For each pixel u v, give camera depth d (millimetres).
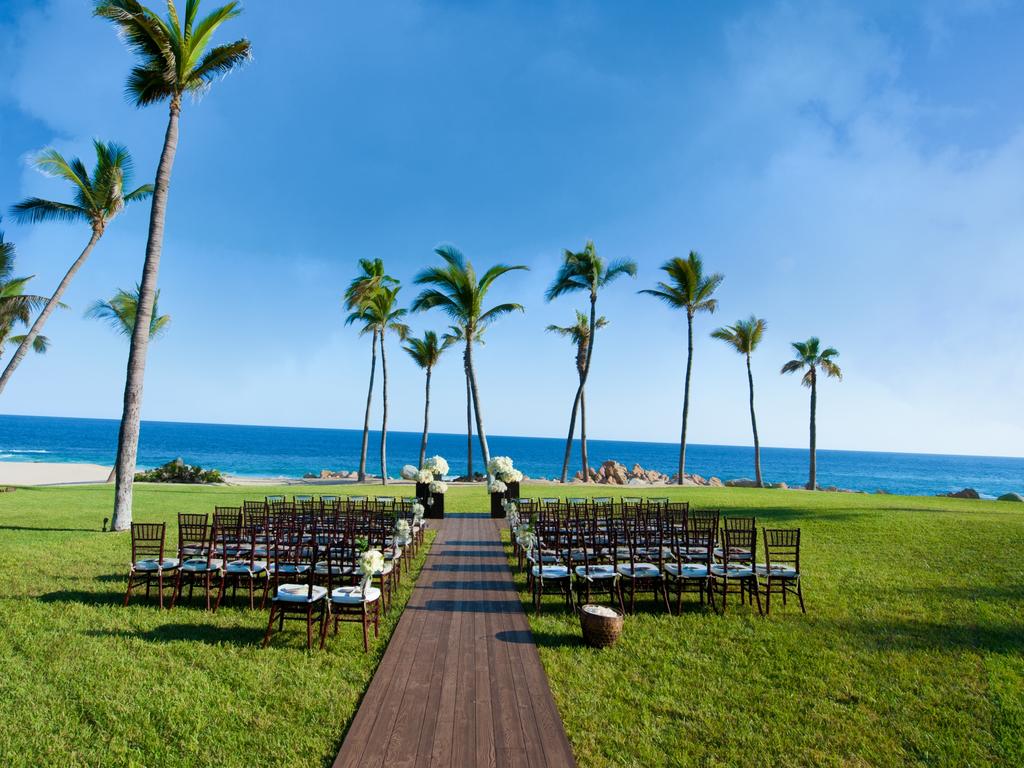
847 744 4523
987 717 4949
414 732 4492
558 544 8938
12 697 5078
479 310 27156
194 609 7805
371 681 5492
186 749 4324
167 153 15000
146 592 8180
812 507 18734
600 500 19594
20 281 25781
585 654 6297
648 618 7672
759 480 34438
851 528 14250
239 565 7980
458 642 6605
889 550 11828
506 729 4559
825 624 7363
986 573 9891
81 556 10609
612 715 4902
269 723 4699
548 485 29797
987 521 15141
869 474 103875
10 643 6309
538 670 5793
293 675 5652
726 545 8016
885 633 7000
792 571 8078
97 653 6098
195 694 5191
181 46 14695
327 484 33500
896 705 5172
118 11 13555
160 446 102250
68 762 4145
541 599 8430
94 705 4961
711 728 4727
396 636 6789
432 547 12734
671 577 8656
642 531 10281
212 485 29188
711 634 7012
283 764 4145
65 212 17828
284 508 12055
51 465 44875
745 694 5375
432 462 18125
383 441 33250
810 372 37469
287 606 6520
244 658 6078
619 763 4203
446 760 4098
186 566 7848
